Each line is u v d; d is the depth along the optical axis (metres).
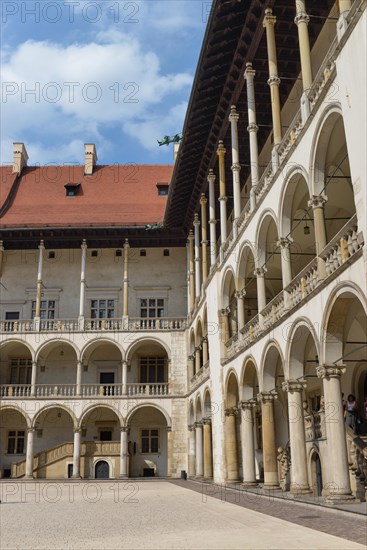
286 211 19.44
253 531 12.23
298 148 17.72
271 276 30.22
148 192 50.44
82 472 40.47
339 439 15.11
